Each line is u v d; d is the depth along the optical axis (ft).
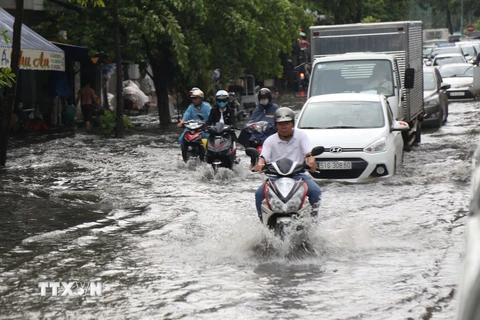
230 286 36.27
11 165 83.82
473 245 12.52
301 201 43.37
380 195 62.08
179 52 124.57
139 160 89.30
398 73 92.94
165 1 127.13
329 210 55.77
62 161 87.61
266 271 39.04
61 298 34.53
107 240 46.78
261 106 78.02
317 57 99.09
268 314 31.73
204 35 140.15
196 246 44.78
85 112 137.49
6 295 35.04
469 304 11.84
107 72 152.76
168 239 46.83
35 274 38.78
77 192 65.57
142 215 55.06
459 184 66.69
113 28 127.75
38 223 52.16
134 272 39.04
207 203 60.03
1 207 58.49
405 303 32.96
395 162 73.15
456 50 281.95
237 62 141.79
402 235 47.11
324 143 70.79
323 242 44.80
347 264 40.14
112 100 166.20
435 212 54.44
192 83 136.77
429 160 83.61
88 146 104.83
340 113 75.87
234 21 134.92
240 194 64.59
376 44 97.09
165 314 32.01
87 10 127.13
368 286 35.81
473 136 108.68
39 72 133.80
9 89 81.71
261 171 46.55
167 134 122.62
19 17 79.71
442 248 43.42
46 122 136.77
